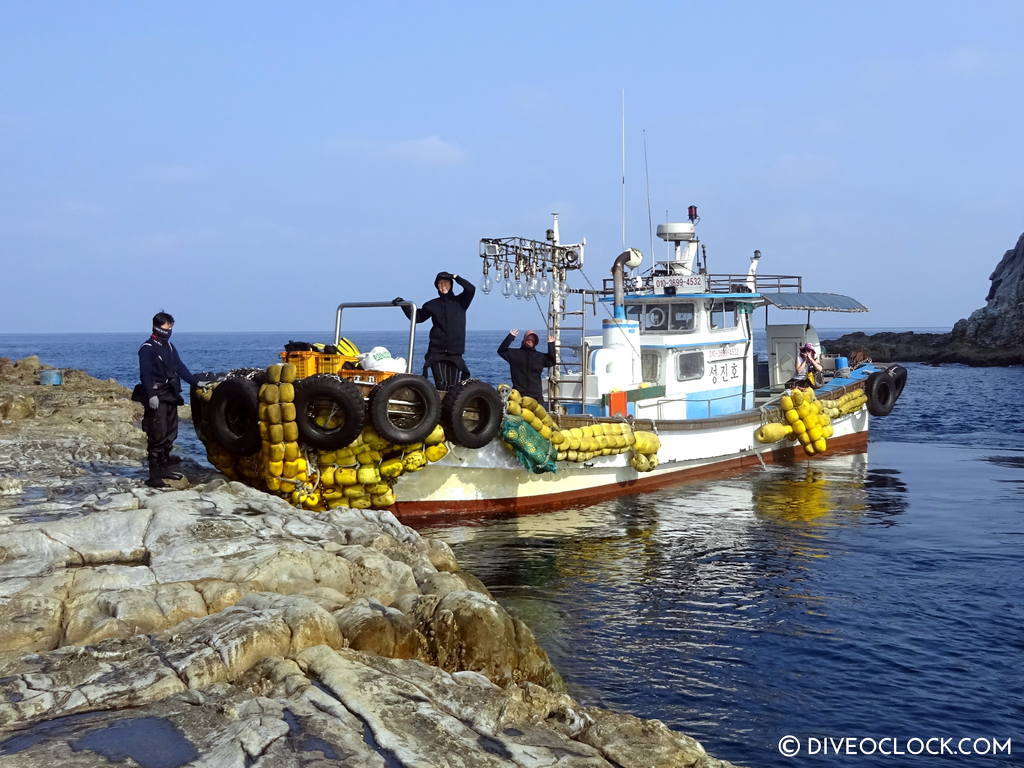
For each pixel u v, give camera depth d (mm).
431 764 4281
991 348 67812
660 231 18188
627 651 7953
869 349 73688
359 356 12109
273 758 4184
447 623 6121
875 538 12086
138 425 18422
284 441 10773
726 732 6480
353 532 8164
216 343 186125
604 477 14555
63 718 4617
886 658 7809
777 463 18453
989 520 13242
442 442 11773
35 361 32875
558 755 4641
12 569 6711
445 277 12625
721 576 10289
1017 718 6715
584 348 14859
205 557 6973
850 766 6004
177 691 4918
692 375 17094
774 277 19672
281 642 5410
